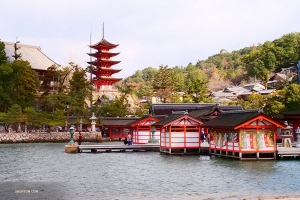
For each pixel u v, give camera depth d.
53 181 32.19
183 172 36.59
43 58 141.50
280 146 53.38
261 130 44.75
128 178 33.59
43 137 90.31
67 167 41.50
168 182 31.27
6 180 32.84
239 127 43.66
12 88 94.81
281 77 150.12
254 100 102.62
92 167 41.41
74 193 27.11
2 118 82.31
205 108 71.44
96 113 104.06
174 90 143.38
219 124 48.41
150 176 34.56
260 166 39.47
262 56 180.62
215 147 51.00
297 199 23.91
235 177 33.09
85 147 59.81
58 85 108.25
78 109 99.62
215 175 34.34
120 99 113.88
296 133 57.78
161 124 56.38
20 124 93.19
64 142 91.88
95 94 129.12
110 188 28.92
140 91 173.38
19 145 79.62
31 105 97.81
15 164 44.50
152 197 25.56
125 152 60.38
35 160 48.84
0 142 84.56
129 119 101.56
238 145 44.69
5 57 97.12
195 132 55.09
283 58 179.25
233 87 162.62
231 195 25.94
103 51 136.38
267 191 27.23
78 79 104.50
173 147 54.62
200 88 119.38
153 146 62.03
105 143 86.56
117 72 137.62
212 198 24.98
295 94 79.00
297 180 31.39
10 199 25.25
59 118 90.19
